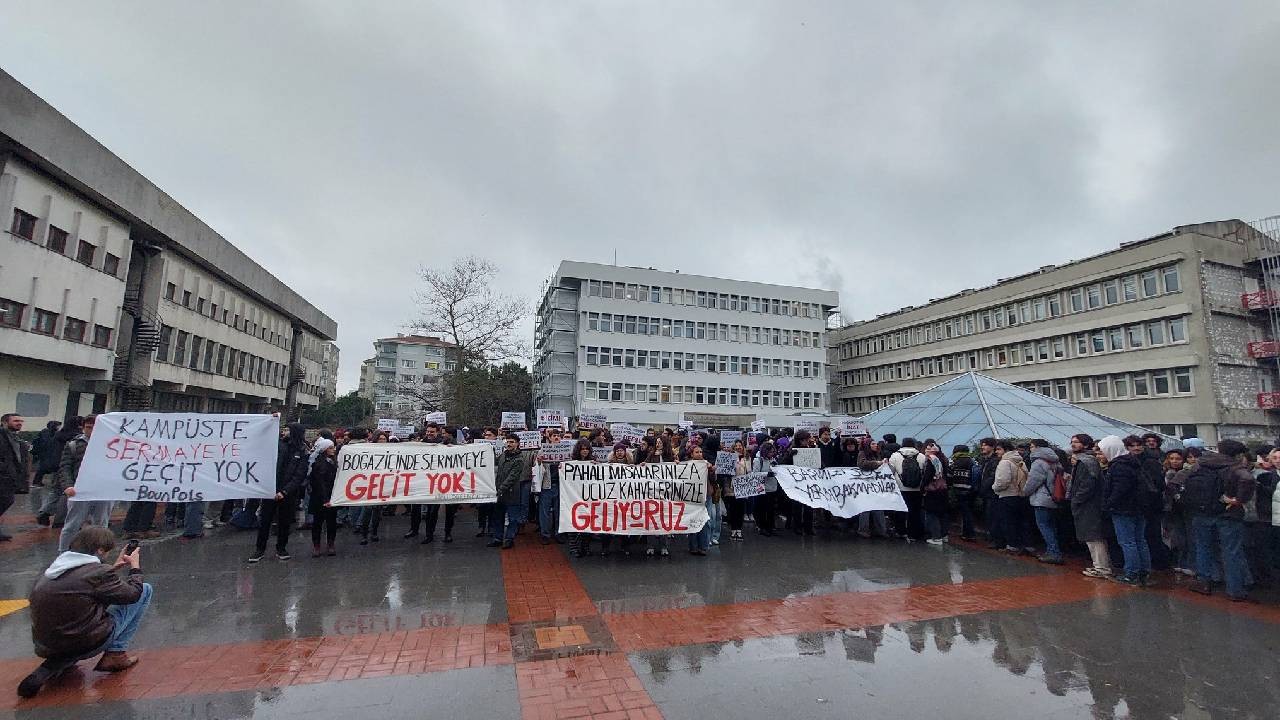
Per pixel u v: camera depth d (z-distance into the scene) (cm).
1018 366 4469
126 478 820
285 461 885
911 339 5684
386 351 9625
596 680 445
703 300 5822
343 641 522
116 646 459
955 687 441
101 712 391
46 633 413
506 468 920
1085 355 3966
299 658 482
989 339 4753
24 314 2159
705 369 5672
